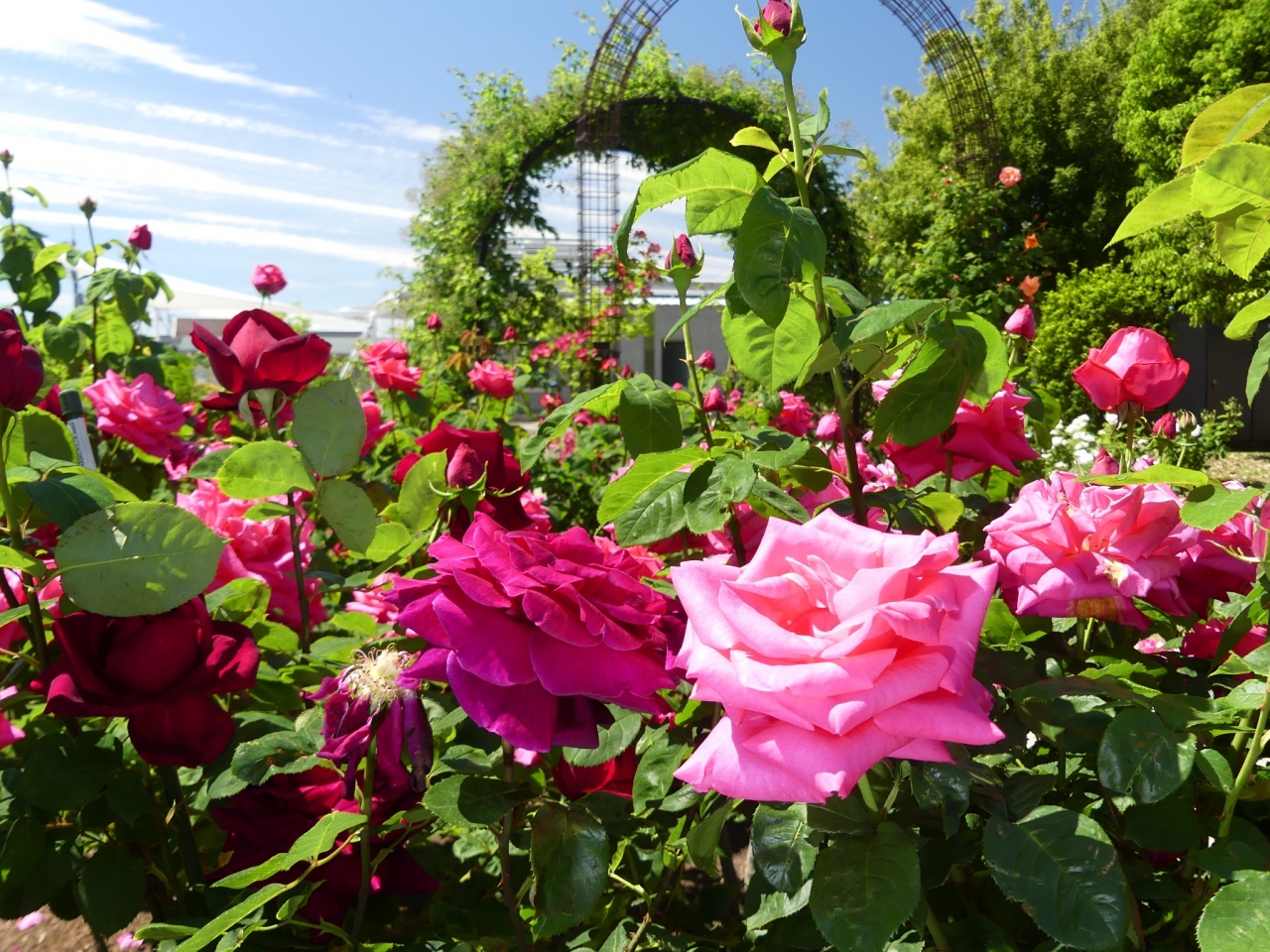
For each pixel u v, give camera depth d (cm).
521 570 70
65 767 97
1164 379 117
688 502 95
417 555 173
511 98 1070
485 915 103
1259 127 70
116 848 103
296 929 93
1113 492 91
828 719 53
